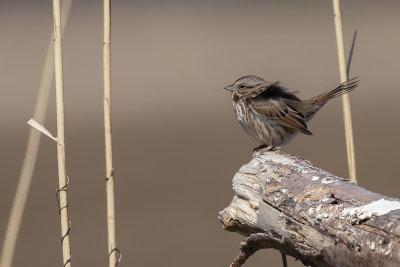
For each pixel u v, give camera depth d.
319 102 7.83
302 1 42.53
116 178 15.27
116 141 18.59
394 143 16.80
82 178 15.38
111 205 5.93
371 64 27.70
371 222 4.34
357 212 4.46
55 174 15.75
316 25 35.66
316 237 4.72
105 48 5.92
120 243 11.73
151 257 11.08
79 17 38.72
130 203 13.76
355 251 4.37
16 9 39.19
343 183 4.92
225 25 36.62
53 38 5.90
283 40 32.66
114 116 21.81
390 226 4.20
